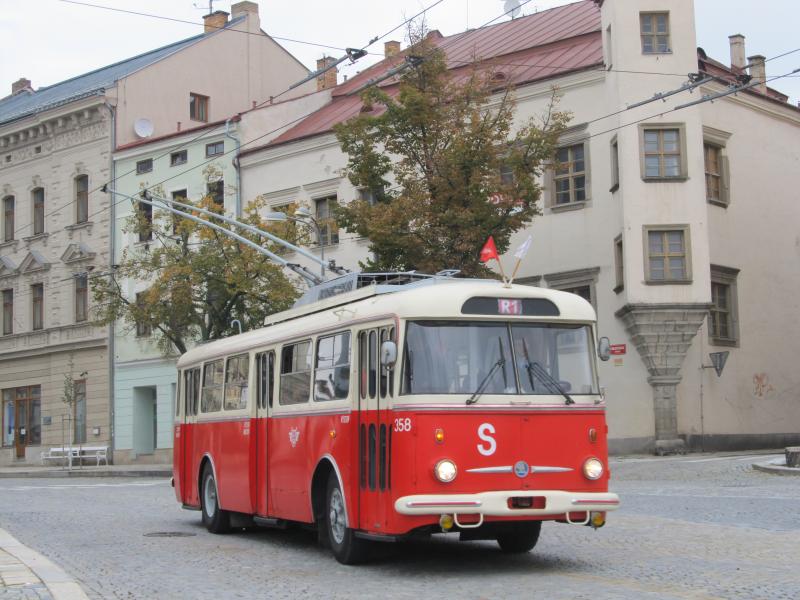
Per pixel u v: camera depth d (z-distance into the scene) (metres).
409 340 11.52
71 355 52.56
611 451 34.56
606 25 35.19
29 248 55.25
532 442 11.52
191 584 11.32
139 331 49.31
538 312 11.91
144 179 50.12
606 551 13.05
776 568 11.06
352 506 12.26
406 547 13.99
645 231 33.66
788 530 14.19
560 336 11.98
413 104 30.23
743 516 16.06
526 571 11.59
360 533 12.19
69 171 53.22
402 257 30.80
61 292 53.34
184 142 48.56
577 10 44.03
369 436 12.02
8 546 14.48
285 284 37.47
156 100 52.56
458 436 11.30
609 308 35.34
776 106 39.59
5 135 55.75
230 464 16.45
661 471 26.41
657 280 33.34
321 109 49.22
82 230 52.50
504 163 30.80
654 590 9.95
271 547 14.91
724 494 19.78
